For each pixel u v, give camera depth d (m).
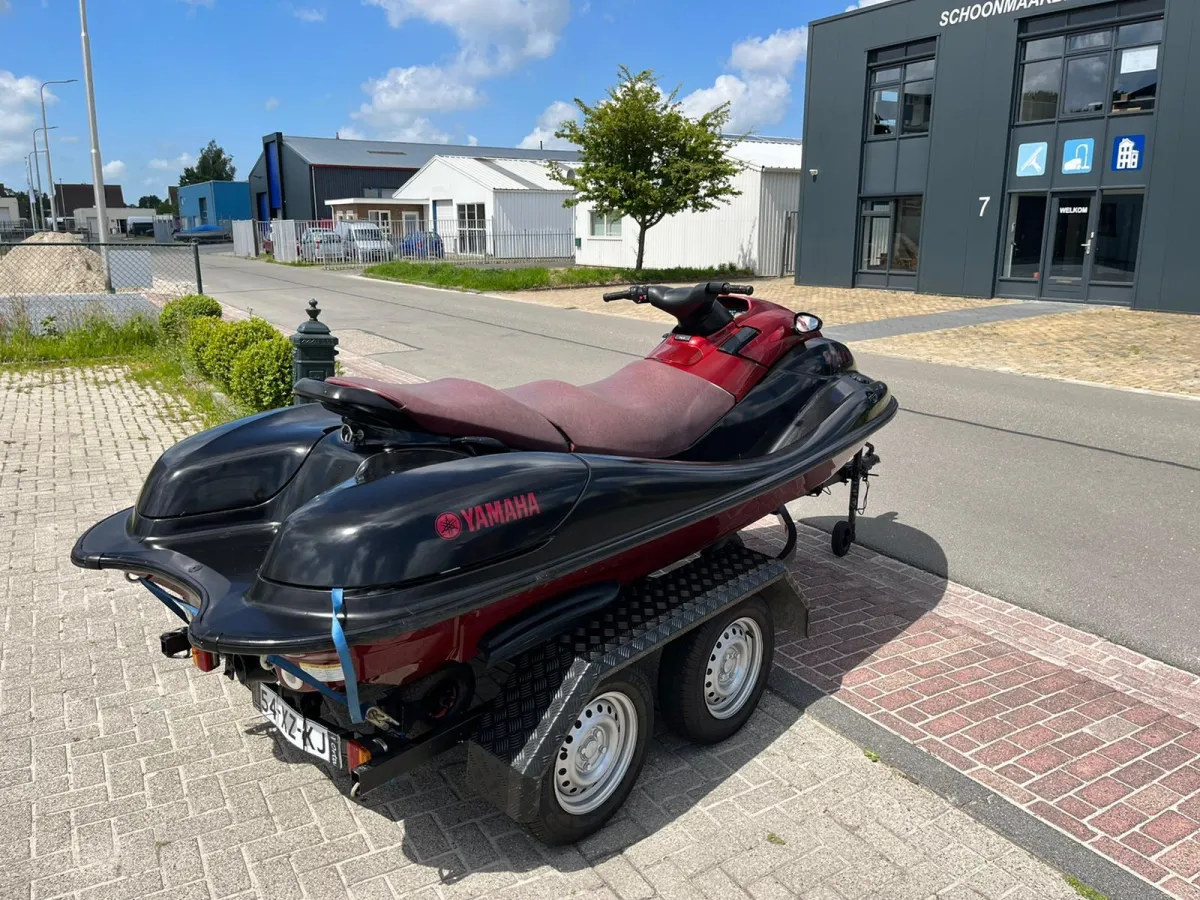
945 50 18.78
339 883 2.63
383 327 15.45
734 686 3.38
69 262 17.25
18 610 4.41
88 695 3.65
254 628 2.26
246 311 17.97
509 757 2.54
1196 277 15.82
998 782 3.09
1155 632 4.23
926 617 4.39
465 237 38.19
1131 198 16.64
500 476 2.55
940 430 8.02
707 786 3.09
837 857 2.74
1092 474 6.70
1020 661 3.95
